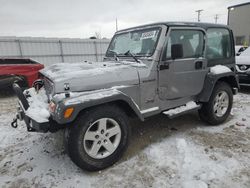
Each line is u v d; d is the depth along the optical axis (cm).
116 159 292
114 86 291
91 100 256
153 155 313
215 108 408
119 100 286
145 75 315
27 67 741
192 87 373
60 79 266
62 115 242
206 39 383
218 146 333
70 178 271
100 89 281
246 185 246
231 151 317
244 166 279
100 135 276
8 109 605
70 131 259
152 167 286
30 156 326
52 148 347
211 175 262
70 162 306
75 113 246
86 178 270
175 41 340
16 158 323
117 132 289
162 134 383
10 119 507
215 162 290
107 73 291
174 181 257
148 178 265
